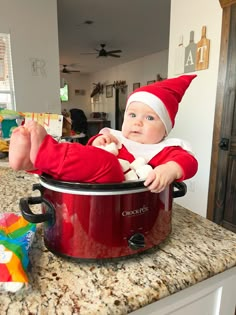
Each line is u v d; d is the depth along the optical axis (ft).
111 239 1.44
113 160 1.35
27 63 9.70
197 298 1.58
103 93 27.40
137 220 1.46
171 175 1.45
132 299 1.26
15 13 9.22
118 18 12.48
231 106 6.04
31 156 1.26
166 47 17.72
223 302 1.72
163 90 1.77
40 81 10.02
